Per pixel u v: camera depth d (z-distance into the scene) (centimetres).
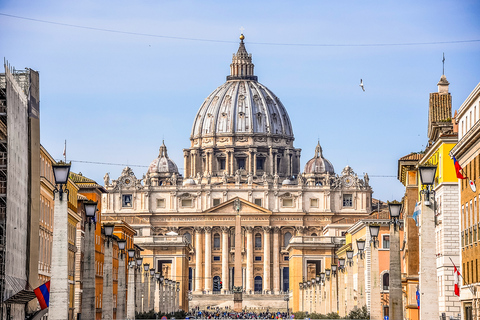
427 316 5784
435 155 10688
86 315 6375
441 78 12288
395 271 6494
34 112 9588
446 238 10050
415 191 12569
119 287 9300
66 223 5988
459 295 9350
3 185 8450
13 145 8469
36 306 10175
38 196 9919
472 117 8919
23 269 9075
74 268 13738
